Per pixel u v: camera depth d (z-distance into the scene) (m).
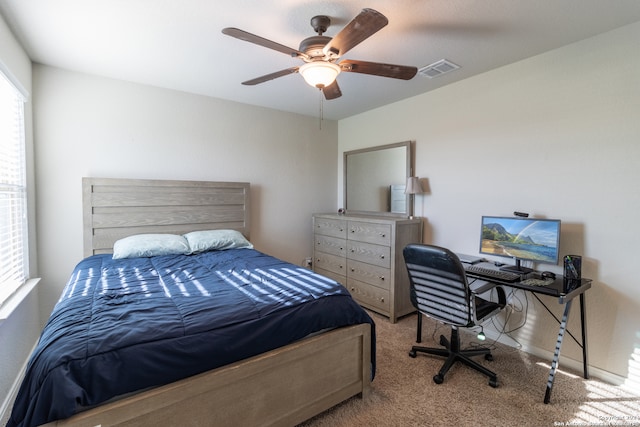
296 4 1.79
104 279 2.01
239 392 1.44
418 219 3.30
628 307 2.05
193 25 2.03
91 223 2.82
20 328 2.14
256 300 1.67
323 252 4.02
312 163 4.34
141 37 2.18
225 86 3.15
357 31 1.49
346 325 1.88
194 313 1.47
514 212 2.53
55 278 2.74
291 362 1.61
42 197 2.67
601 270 2.15
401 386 2.07
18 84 2.17
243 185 3.64
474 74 2.82
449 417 1.78
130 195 2.98
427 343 2.68
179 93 3.28
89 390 1.10
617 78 2.05
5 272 2.01
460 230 3.02
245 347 1.45
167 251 2.77
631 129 2.01
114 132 2.96
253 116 3.79
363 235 3.42
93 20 1.97
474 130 2.88
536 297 2.50
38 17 1.93
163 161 3.22
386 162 3.74
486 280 2.21
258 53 2.43
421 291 2.25
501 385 2.08
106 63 2.62
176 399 1.25
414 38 2.17
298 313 1.65
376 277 3.28
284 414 1.60
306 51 1.80
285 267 2.40
